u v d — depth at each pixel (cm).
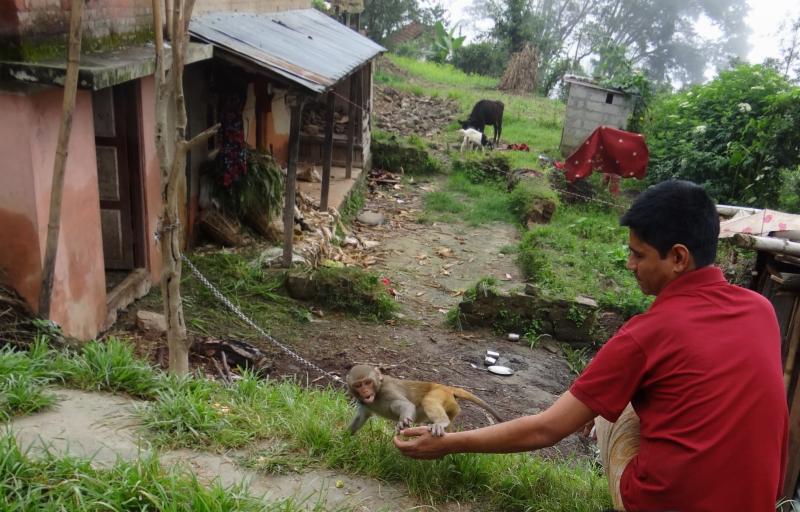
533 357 845
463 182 1662
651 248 233
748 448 210
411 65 3262
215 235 952
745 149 1493
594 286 1022
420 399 360
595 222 1393
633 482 233
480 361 813
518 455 408
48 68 504
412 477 340
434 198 1527
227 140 934
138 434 343
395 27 3541
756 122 1512
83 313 620
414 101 2534
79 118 603
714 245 233
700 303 226
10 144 527
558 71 3266
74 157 596
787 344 545
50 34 559
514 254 1223
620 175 1520
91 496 265
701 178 1589
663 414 223
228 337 737
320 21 1533
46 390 378
